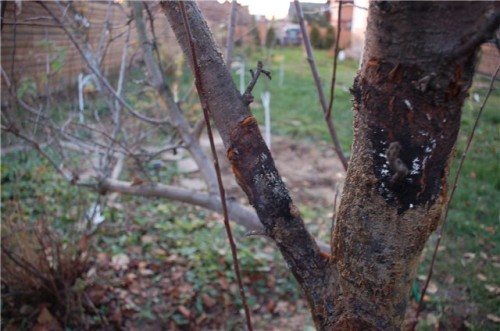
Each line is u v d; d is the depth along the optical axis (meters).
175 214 4.39
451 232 3.41
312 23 11.87
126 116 3.67
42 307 2.86
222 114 0.98
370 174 0.81
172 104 2.50
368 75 0.78
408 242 0.82
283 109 8.00
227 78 1.00
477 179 3.65
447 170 0.80
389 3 0.70
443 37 0.68
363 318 0.87
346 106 7.70
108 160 2.91
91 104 4.23
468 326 2.60
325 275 0.93
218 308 3.17
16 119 2.82
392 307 0.86
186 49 1.02
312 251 0.95
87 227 3.13
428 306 2.83
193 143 2.47
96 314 2.96
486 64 1.91
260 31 8.49
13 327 2.76
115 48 4.00
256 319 3.07
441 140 0.76
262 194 0.95
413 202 0.79
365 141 0.81
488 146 3.06
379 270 0.84
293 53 12.27
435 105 0.73
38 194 3.61
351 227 0.85
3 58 3.36
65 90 4.30
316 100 8.44
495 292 2.80
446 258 3.19
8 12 2.80
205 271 3.49
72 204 3.75
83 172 3.88
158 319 3.02
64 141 3.74
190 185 4.94
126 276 3.37
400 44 0.71
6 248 2.71
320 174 5.43
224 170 5.51
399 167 0.73
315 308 0.94
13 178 4.23
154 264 3.53
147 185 2.52
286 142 6.51
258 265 3.57
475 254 3.14
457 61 0.69
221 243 3.85
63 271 2.89
